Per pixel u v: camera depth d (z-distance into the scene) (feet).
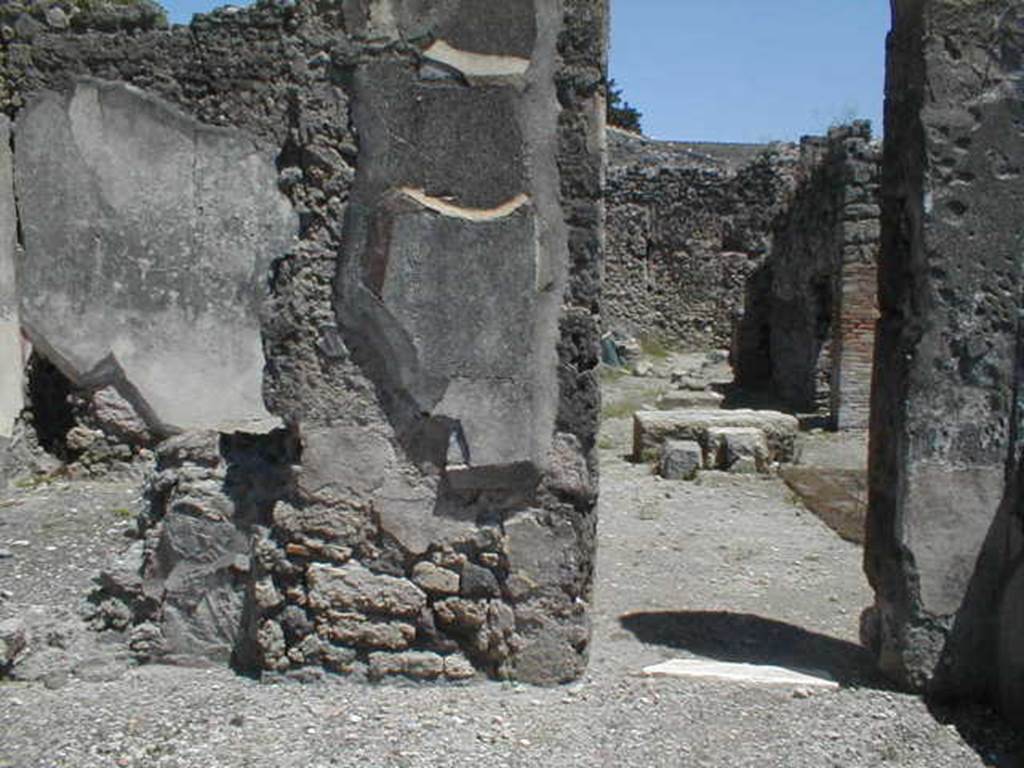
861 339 39.50
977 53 12.73
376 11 13.00
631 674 13.87
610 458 32.73
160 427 27.78
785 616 17.31
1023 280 12.85
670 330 78.38
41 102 27.02
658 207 77.92
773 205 75.92
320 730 12.04
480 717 12.44
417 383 13.23
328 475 13.46
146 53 27.45
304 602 13.57
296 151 13.46
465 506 13.38
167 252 27.78
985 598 13.15
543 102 12.90
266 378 13.53
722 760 11.59
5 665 13.65
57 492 24.88
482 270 13.01
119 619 14.61
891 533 13.64
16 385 26.45
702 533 23.08
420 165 13.01
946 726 12.69
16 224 26.91
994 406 12.98
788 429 31.99
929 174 12.82
